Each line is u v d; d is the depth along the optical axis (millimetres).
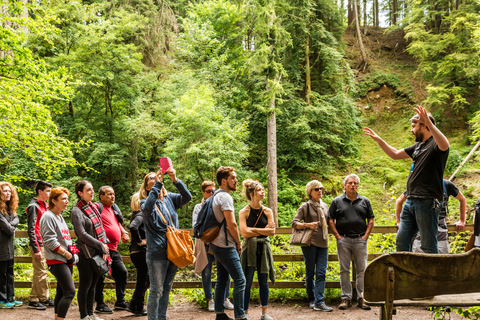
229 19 23094
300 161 19828
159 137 17531
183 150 16469
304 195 18781
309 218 5027
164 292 4070
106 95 19219
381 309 2637
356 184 5023
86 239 4203
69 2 17859
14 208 5344
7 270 5246
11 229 5152
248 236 4484
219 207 3984
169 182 17188
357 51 28453
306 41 20484
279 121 19781
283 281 5328
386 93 24906
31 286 5691
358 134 23141
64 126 18078
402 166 20344
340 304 5020
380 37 30281
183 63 21844
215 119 17047
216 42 22016
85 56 18203
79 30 18078
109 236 5137
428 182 3512
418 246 4895
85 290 4246
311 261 5008
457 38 21141
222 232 3988
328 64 20797
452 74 21953
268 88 17047
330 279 5574
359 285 4910
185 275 10398
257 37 17391
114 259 5191
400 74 25984
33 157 9000
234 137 16891
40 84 8586
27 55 8367
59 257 4082
